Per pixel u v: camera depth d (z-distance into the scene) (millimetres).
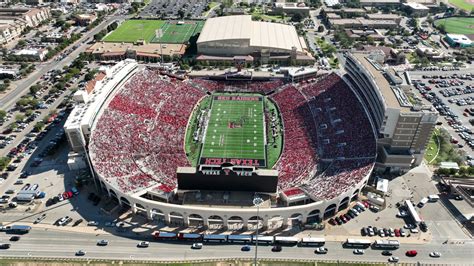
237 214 109500
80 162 137500
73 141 136875
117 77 171750
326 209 115812
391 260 103438
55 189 129000
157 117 162375
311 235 111062
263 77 199250
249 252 106188
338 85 177500
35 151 148750
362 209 120500
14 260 102625
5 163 139125
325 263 102750
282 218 112312
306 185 123812
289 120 166875
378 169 137750
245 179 113750
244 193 116375
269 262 102875
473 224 115875
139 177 125062
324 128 154875
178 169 114625
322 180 125438
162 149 144000
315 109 168625
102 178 120625
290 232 112125
